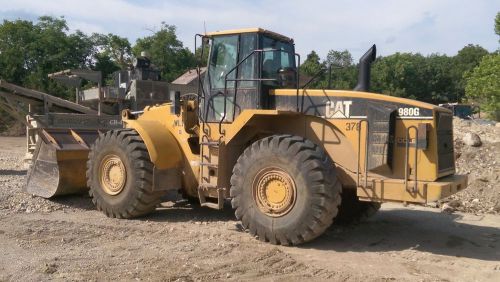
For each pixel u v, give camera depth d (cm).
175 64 4150
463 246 692
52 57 4397
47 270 532
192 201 926
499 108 2502
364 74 724
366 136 654
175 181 804
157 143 784
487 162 1354
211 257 601
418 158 633
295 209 644
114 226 745
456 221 857
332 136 683
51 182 899
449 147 679
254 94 723
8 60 4200
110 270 542
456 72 6181
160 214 837
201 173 763
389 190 637
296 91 707
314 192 633
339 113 675
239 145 759
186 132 802
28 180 938
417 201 620
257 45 732
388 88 5031
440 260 623
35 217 784
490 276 566
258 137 756
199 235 704
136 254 606
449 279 552
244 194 685
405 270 579
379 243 701
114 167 811
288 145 654
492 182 1120
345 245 684
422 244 700
